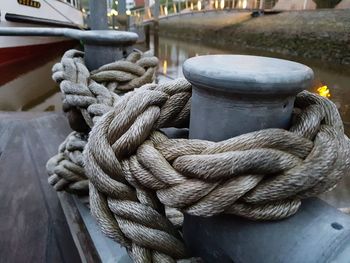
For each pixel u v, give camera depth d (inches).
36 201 48.1
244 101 16.5
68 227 42.8
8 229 42.3
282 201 16.7
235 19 428.8
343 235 14.8
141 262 20.6
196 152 18.2
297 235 15.8
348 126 128.9
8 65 272.8
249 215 16.8
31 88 272.7
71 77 38.0
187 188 17.4
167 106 21.3
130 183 20.5
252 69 16.0
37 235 41.4
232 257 18.4
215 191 17.0
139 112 20.3
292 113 19.0
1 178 53.7
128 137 19.7
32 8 274.7
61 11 334.6
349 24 267.4
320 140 16.7
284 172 16.4
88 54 42.7
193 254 22.3
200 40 517.7
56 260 37.8
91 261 32.6
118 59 42.7
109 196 21.5
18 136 69.9
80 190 39.2
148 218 20.7
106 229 21.4
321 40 288.8
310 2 360.8
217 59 18.7
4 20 246.8
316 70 249.6
